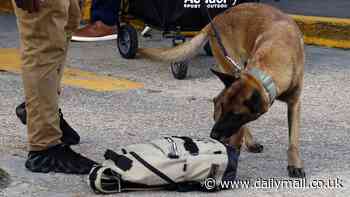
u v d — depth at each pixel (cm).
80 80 882
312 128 700
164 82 880
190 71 934
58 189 528
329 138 670
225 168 522
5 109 745
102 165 523
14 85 847
